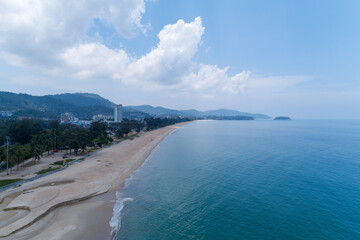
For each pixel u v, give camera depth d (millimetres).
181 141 116938
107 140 100625
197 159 68062
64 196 35188
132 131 191750
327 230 26688
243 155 72938
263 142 107562
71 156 69562
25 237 24000
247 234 26094
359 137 129000
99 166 56094
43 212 29109
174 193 38875
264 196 37031
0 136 81500
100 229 26500
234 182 44469
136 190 40281
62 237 24359
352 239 24859
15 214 28875
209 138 129875
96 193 37594
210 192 39219
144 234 25906
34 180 43312
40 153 59438
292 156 70188
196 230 26922
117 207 32875
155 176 49375
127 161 64438
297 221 28812
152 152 82500
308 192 38500
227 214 30875
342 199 35438
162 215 30594
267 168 55031
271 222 28656
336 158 66812
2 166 52500
